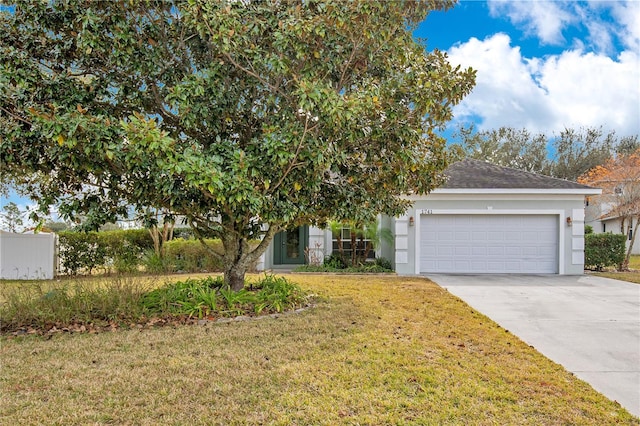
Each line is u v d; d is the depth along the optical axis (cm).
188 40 633
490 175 1457
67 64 612
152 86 641
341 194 670
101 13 570
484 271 1348
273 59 559
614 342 557
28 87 546
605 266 1505
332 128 558
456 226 1353
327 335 543
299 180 600
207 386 383
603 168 2002
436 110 628
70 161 542
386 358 458
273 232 752
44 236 1234
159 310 636
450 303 784
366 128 594
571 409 351
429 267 1351
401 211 804
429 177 719
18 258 1223
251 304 682
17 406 344
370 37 561
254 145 588
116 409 339
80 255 1291
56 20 577
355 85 647
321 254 1405
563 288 1022
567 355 501
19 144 554
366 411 338
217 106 611
